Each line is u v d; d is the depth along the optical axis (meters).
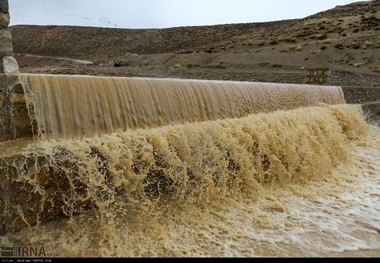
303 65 26.50
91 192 4.03
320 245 3.94
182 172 4.88
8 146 3.98
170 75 26.64
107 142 4.35
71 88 4.82
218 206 4.89
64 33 70.25
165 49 56.78
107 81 5.25
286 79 21.00
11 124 4.34
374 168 7.11
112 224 4.09
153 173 4.62
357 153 8.28
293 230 4.31
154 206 4.56
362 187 5.93
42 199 3.76
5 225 3.58
